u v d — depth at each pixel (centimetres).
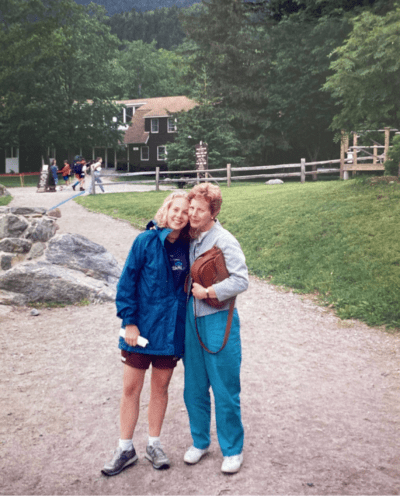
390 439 325
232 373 281
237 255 274
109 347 507
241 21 3438
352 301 654
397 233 825
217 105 3434
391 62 993
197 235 281
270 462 295
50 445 314
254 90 3397
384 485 270
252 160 3594
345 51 1060
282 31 3297
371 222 900
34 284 664
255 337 550
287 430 336
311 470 286
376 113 1082
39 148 4603
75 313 637
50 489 267
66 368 448
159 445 298
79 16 4800
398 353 495
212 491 265
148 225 287
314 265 809
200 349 287
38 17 4006
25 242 723
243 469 287
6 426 338
